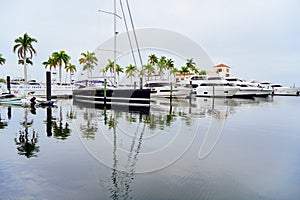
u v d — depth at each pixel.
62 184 4.42
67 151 6.53
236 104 24.14
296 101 30.50
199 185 4.45
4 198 3.87
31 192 4.09
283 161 5.86
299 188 4.35
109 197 3.96
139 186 4.38
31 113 15.67
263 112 17.20
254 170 5.23
